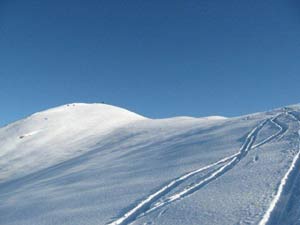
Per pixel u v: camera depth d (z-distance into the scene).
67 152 56.81
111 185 23.50
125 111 85.81
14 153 65.75
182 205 15.56
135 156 34.75
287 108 42.81
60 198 23.19
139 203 17.27
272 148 23.75
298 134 26.47
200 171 21.56
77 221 16.69
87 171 32.50
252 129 32.31
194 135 38.66
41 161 56.09
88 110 85.06
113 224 15.02
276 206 13.46
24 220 19.66
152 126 57.97
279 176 16.91
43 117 83.19
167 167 25.11
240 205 14.08
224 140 30.38
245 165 20.73
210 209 14.30
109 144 52.06
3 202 27.95
